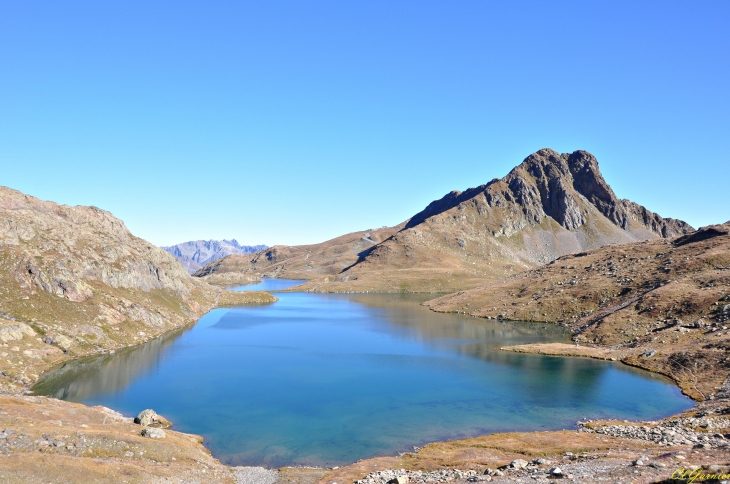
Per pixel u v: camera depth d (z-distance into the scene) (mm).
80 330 103000
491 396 74250
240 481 43594
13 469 33188
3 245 111188
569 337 124750
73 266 124250
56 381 79688
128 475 36625
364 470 43875
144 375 87062
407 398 73500
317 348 115312
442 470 42219
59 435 43094
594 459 38688
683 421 54438
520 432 57406
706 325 96375
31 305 99938
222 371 91062
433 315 181000
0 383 72188
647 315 114438
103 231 161750
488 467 42125
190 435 55969
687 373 78938
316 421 63188
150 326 130125
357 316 181250
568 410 66312
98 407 61406
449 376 87250
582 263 191125
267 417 64750
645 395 72062
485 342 122188
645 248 180500
